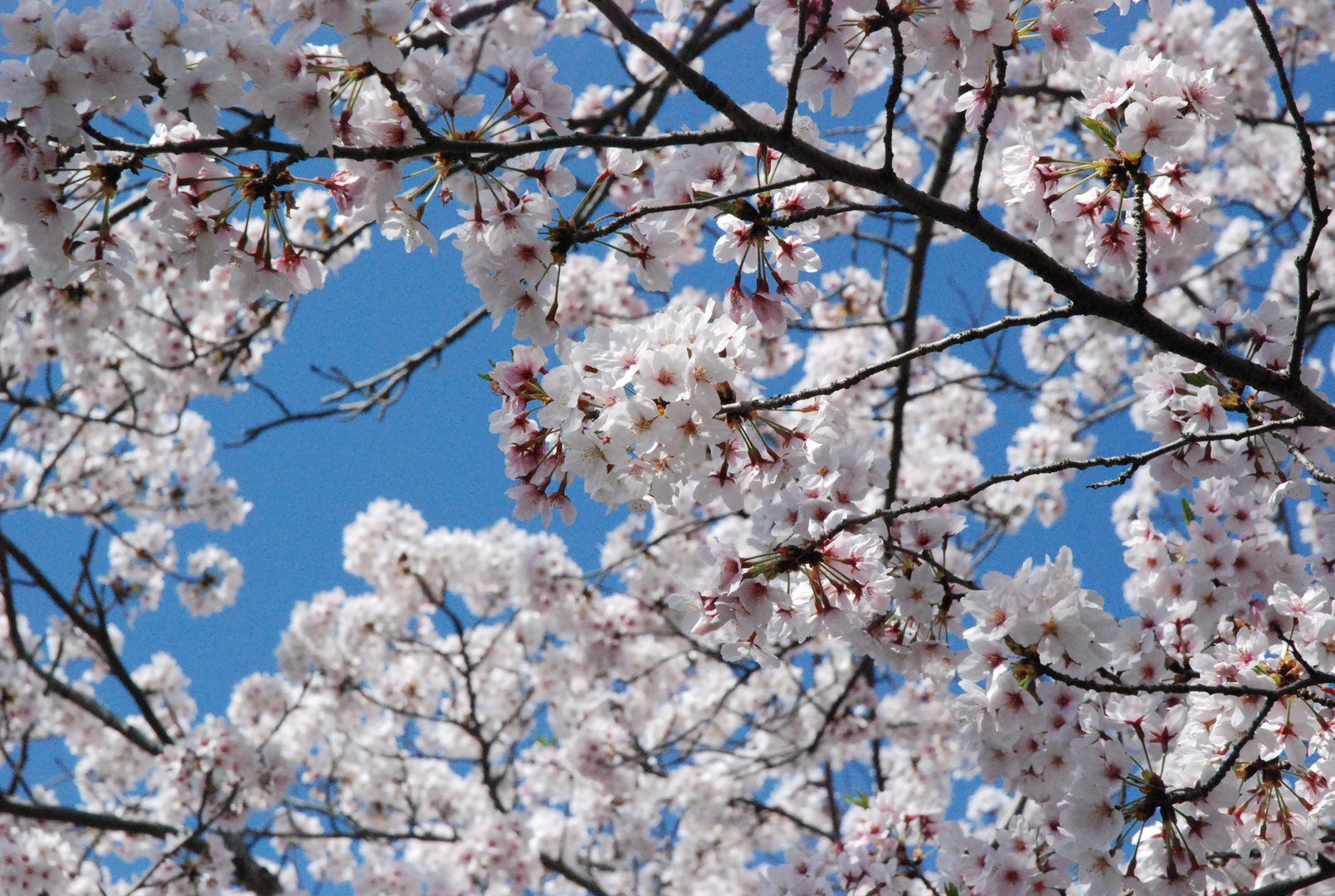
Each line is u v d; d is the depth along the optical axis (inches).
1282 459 129.3
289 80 87.1
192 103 84.8
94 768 387.5
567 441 95.2
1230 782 111.7
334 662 409.1
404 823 423.5
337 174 101.1
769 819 392.5
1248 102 341.7
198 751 281.0
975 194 102.4
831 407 111.5
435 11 96.7
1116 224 115.1
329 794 390.3
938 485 331.6
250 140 84.8
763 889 169.8
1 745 273.7
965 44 97.9
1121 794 107.7
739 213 107.6
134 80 83.5
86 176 92.4
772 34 284.7
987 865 134.7
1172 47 340.2
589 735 382.0
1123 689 96.0
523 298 103.6
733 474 112.9
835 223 345.4
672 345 94.2
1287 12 344.5
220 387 307.3
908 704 363.6
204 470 383.6
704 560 114.1
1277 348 130.2
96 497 367.2
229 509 382.3
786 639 122.0
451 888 336.2
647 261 110.0
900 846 172.2
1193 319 326.3
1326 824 135.2
